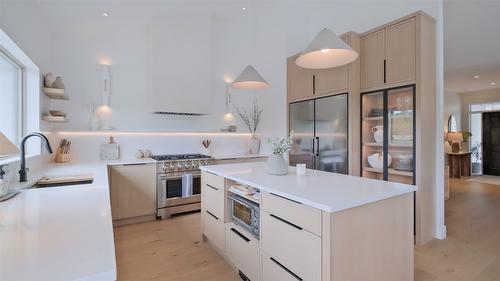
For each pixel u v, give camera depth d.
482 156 7.82
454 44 4.45
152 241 3.03
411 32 2.84
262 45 5.04
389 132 3.13
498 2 3.43
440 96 2.97
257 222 2.07
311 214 1.51
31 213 1.26
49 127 3.42
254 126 5.23
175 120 4.48
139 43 4.17
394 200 1.74
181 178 3.93
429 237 2.94
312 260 1.51
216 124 4.86
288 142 2.42
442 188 3.00
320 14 4.49
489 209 4.12
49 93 3.15
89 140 3.84
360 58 3.35
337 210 1.40
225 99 4.95
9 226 1.08
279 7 4.44
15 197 1.59
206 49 4.25
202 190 2.98
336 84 3.51
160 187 3.77
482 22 3.85
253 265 2.07
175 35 4.04
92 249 0.86
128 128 4.11
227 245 2.46
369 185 1.91
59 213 1.27
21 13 2.55
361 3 3.82
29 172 2.66
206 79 4.25
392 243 1.73
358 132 3.37
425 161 2.86
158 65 3.93
